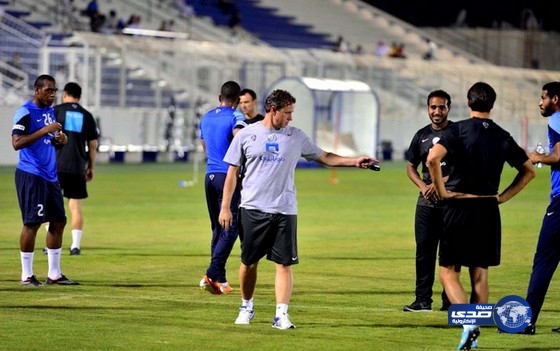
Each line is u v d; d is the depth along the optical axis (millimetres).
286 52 81375
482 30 113312
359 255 29234
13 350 16391
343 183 58812
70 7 84500
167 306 20641
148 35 81438
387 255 29281
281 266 18406
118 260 27594
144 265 26719
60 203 23188
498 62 112250
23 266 23203
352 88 69688
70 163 27969
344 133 72625
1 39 74250
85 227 35344
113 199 45688
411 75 89562
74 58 71438
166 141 75750
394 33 108688
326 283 24047
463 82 90938
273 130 18312
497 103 92438
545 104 18375
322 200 47594
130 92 77812
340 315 19844
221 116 22844
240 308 19172
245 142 18344
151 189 51156
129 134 74000
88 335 17656
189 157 76812
